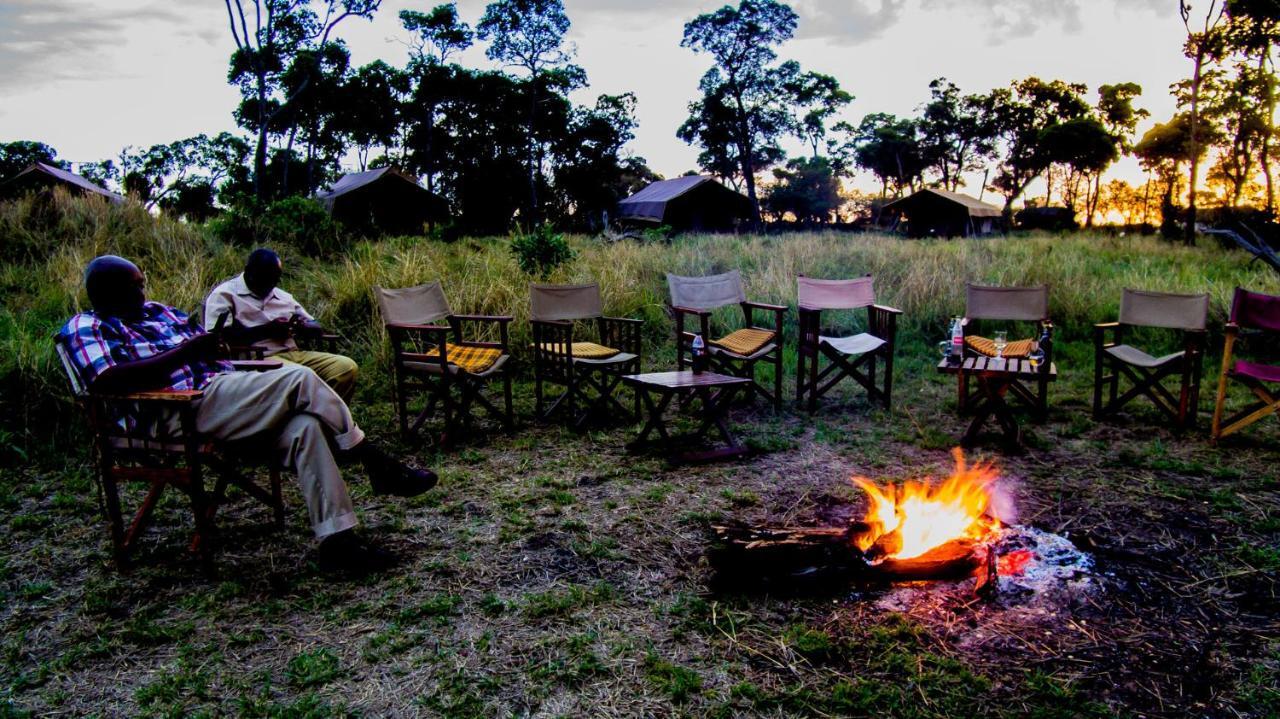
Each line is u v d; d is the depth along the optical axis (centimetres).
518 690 234
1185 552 329
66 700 230
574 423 540
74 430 478
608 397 559
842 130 6194
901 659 247
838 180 5803
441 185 4631
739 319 874
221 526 362
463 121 4528
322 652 254
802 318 605
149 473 308
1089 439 509
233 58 3127
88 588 300
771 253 1133
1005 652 253
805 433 534
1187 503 388
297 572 314
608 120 4875
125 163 5194
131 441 313
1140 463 453
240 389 303
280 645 260
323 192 3253
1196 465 442
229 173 4969
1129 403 604
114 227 860
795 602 288
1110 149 4666
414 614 278
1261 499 390
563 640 262
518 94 4509
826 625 271
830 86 5472
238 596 294
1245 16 2108
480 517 377
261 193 2716
